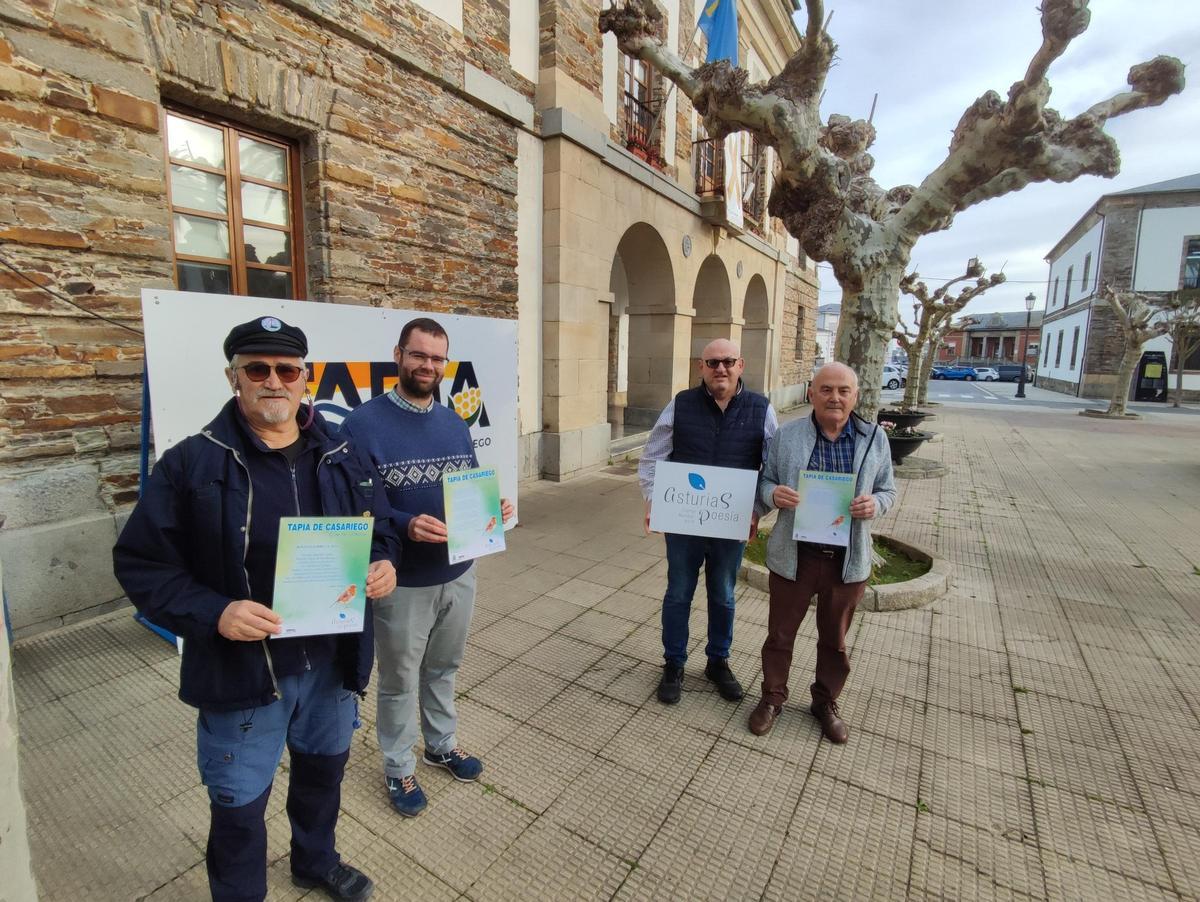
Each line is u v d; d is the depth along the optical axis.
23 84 3.21
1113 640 3.76
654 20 4.66
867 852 2.18
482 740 2.77
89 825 2.24
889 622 3.99
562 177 7.42
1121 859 2.16
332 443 1.74
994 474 9.00
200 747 1.63
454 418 2.39
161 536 1.48
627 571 4.92
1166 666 3.46
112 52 3.51
